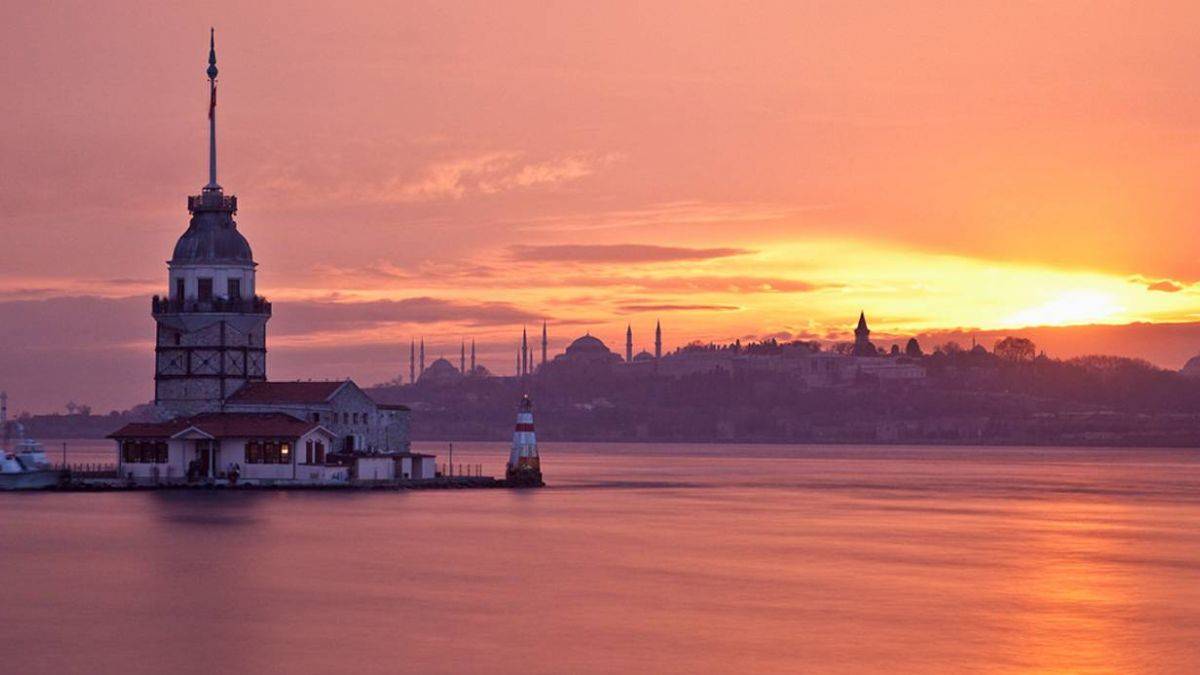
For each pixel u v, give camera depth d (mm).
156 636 94375
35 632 95562
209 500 186875
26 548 135125
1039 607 108750
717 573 124125
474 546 140375
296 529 152750
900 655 90875
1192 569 131875
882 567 130125
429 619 100438
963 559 137625
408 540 144250
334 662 87312
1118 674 86750
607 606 106125
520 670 85688
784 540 152250
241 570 122312
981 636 97125
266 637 94188
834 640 94938
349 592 111312
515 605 106250
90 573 120125
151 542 139875
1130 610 107938
